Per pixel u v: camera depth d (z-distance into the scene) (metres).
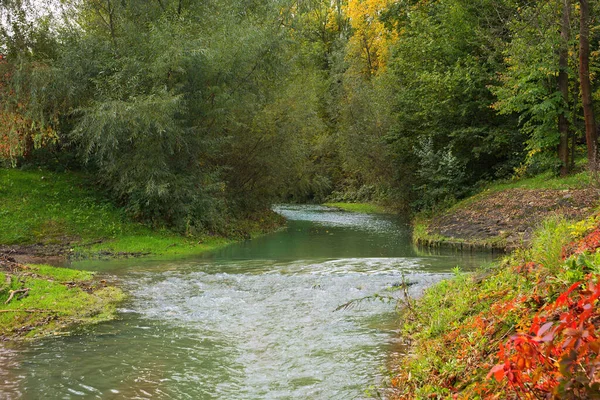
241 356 6.45
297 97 25.77
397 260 13.49
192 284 10.84
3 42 19.11
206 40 19.55
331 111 37.53
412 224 25.38
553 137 19.19
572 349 2.07
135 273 12.23
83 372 5.95
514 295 5.60
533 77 18.72
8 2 18.55
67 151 21.97
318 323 7.80
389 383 5.35
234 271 12.39
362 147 30.17
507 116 23.77
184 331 7.57
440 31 25.50
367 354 6.31
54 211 18.20
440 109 24.11
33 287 9.64
